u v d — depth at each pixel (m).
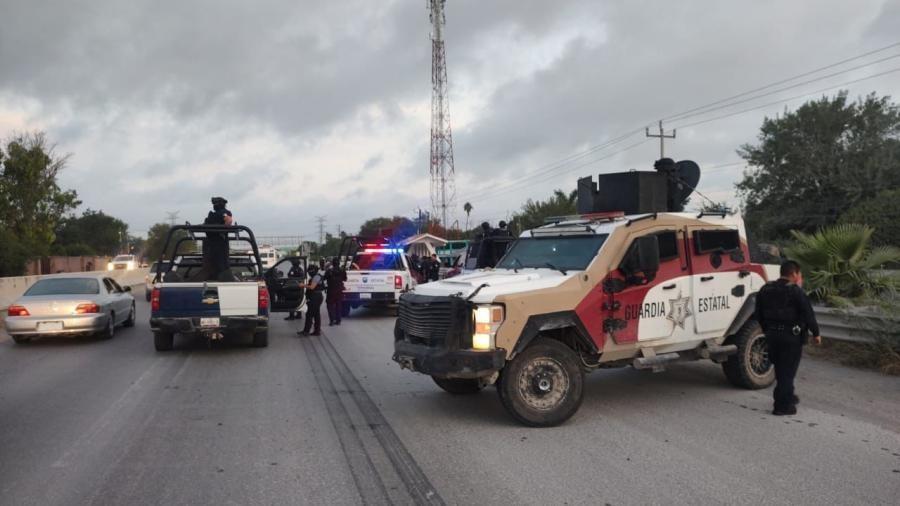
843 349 9.52
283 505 4.45
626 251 6.89
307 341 12.91
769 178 35.16
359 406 7.30
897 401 7.09
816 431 6.04
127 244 100.25
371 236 18.91
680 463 5.19
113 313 13.70
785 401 6.58
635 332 6.87
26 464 5.32
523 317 6.20
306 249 25.27
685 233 7.37
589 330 6.56
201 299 11.20
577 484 4.77
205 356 11.02
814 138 34.19
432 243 44.69
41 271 33.94
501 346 6.10
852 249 11.21
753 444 5.66
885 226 18.98
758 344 7.88
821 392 7.51
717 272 7.54
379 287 17.66
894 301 9.16
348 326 15.70
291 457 5.48
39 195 33.62
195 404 7.45
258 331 11.73
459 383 7.81
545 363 6.34
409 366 6.73
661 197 8.27
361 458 5.44
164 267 14.72
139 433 6.23
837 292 10.83
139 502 4.51
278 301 15.18
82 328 12.48
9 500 4.54
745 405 7.10
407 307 7.07
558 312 6.40
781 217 33.50
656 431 6.12
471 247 18.73
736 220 7.92
